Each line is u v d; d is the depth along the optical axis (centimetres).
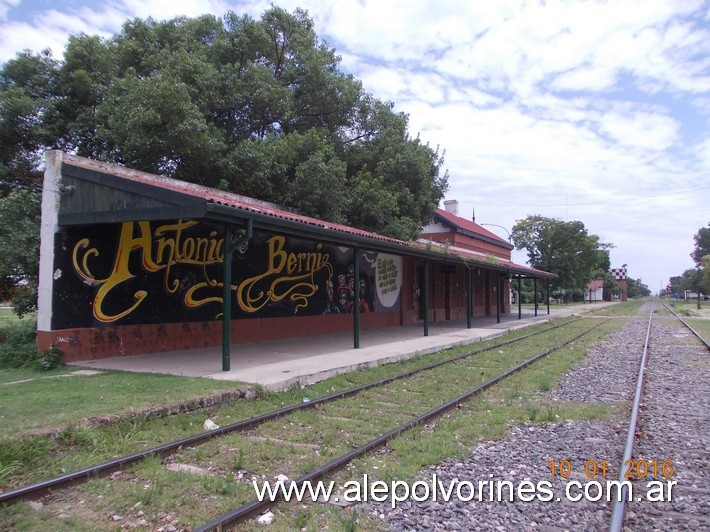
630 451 550
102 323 1030
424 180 2306
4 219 1166
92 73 1636
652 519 414
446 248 2211
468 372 1088
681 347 1631
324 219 1852
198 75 1667
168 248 1151
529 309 4528
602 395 887
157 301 1130
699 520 412
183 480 467
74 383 786
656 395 890
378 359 1131
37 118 1537
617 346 1661
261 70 1842
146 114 1370
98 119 1504
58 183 962
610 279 10000
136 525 385
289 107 1917
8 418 579
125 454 532
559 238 6538
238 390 773
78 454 523
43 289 963
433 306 2505
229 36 1975
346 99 2119
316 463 517
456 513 421
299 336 1545
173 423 640
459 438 623
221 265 1280
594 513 425
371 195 2044
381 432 636
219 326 1276
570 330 2277
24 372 902
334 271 1728
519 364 1172
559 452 576
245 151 1647
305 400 795
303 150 1861
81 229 993
